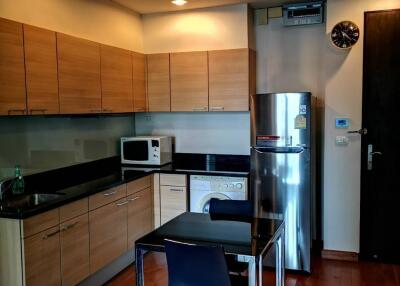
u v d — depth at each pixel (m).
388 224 4.03
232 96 4.36
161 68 4.63
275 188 3.89
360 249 4.12
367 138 4.01
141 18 4.83
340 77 4.03
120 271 3.92
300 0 4.27
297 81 4.51
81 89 3.56
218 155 4.84
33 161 3.46
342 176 4.11
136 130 5.18
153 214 4.42
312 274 3.82
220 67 4.38
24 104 2.93
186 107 4.56
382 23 3.88
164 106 4.65
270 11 4.52
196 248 2.13
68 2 3.62
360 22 3.93
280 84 4.58
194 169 4.39
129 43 4.58
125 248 3.85
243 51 4.29
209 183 4.18
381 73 3.93
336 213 4.15
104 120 4.48
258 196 3.96
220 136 4.82
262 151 3.91
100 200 3.44
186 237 2.49
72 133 3.95
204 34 4.56
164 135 5.08
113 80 4.05
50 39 3.18
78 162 4.05
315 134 4.23
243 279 2.60
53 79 3.21
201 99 4.49
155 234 2.55
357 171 4.06
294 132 3.78
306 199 3.79
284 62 4.55
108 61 3.97
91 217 3.32
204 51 4.43
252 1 4.25
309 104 3.72
